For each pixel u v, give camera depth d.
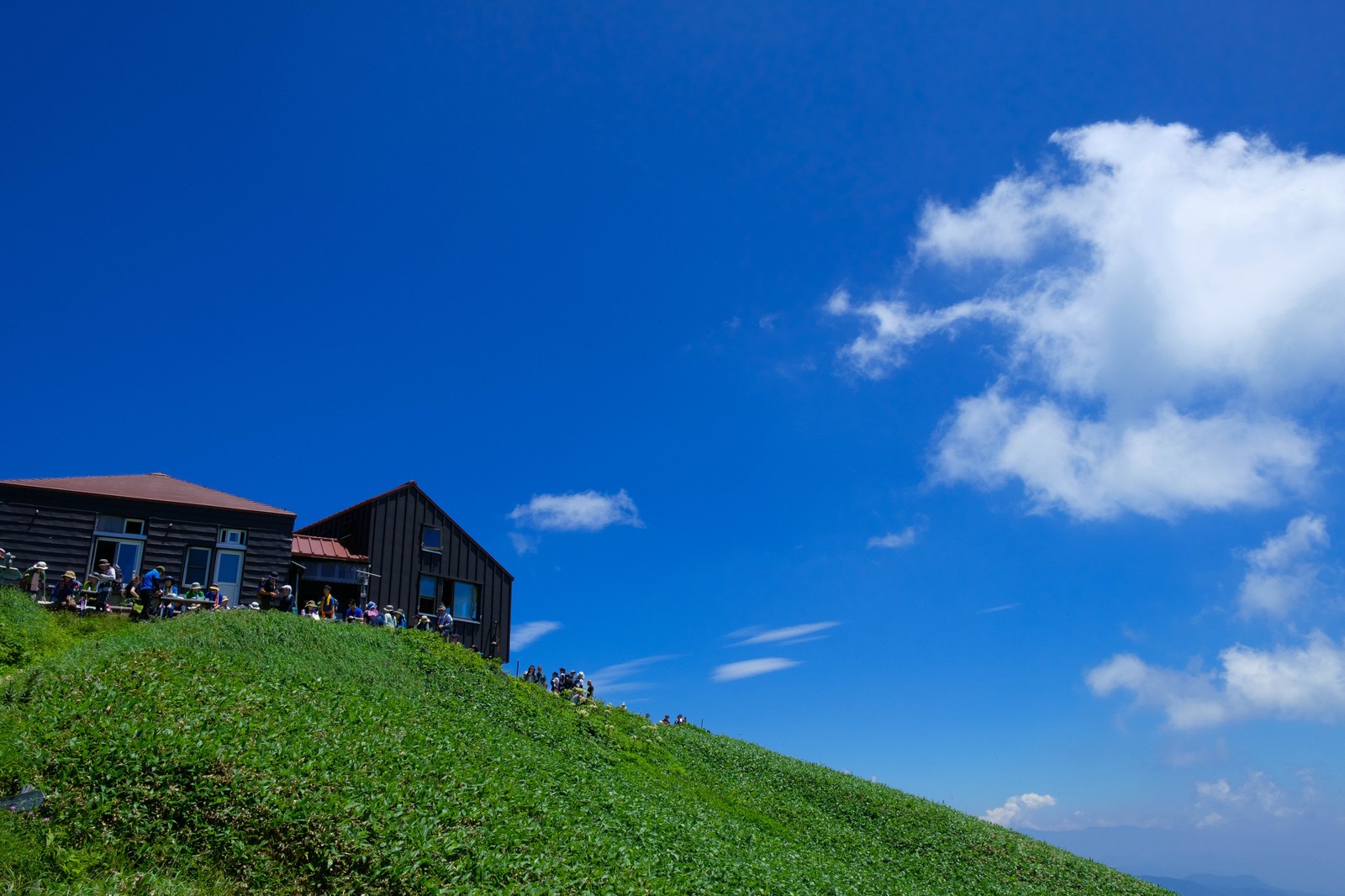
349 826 14.94
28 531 31.38
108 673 18.91
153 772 15.10
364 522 41.88
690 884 18.23
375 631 31.94
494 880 14.99
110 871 12.92
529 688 33.78
